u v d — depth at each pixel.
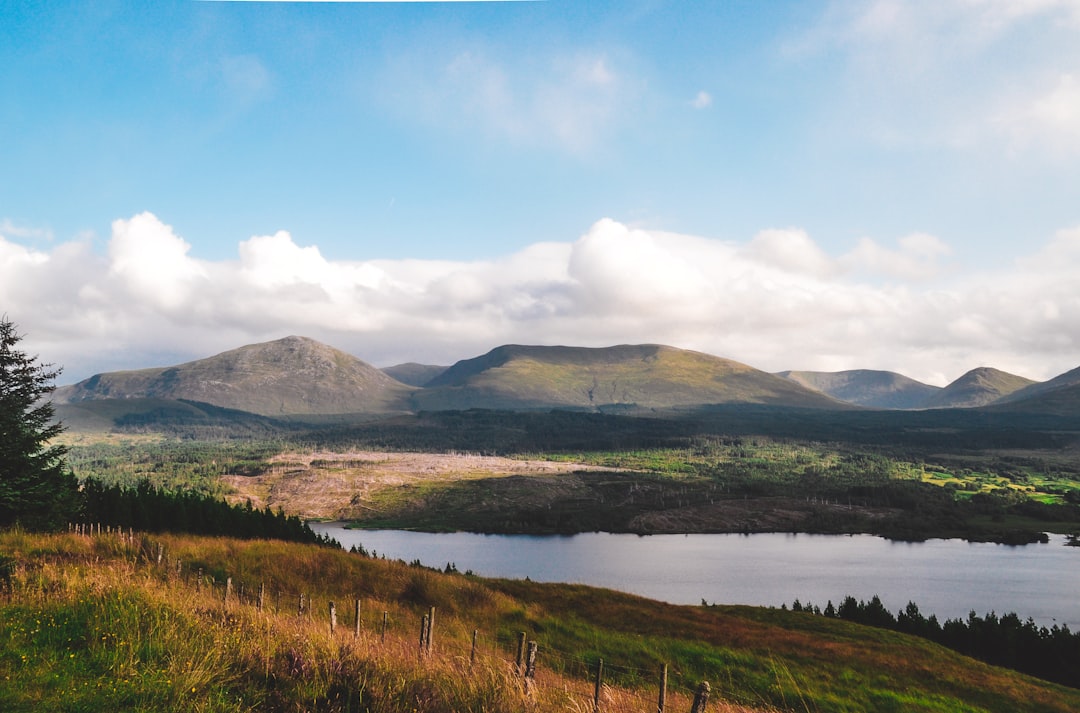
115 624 15.70
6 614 16.27
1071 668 68.88
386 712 12.34
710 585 164.25
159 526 79.75
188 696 11.98
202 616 17.75
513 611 41.19
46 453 50.41
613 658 33.53
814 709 29.61
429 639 18.23
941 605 143.25
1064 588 163.12
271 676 13.63
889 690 35.53
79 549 36.62
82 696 11.58
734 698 28.38
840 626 59.81
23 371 49.88
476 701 13.14
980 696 38.28
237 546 46.72
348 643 15.95
